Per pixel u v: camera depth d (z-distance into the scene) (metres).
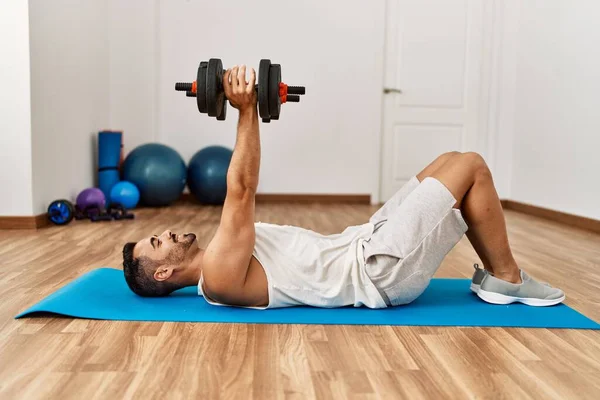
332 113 5.66
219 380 1.41
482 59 5.69
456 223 1.88
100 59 5.18
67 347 1.62
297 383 1.40
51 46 3.97
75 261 2.79
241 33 5.57
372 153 5.70
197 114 5.64
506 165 5.72
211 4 5.53
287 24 5.57
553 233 4.04
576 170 4.44
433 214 1.88
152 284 2.01
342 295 1.93
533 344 1.70
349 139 5.69
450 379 1.44
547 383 1.43
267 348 1.63
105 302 2.02
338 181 5.73
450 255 3.11
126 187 4.82
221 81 1.79
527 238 3.81
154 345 1.64
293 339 1.70
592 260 3.08
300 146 5.68
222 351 1.60
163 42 5.55
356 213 4.89
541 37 5.07
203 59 5.57
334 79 5.64
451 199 1.88
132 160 5.04
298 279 1.91
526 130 5.36
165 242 2.01
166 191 5.02
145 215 4.59
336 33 5.60
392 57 5.68
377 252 1.88
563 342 1.72
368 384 1.40
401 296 1.94
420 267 1.89
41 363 1.51
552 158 4.83
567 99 4.60
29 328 1.78
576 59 4.46
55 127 4.09
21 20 3.59
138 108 5.54
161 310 1.94
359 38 5.60
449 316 1.93
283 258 1.92
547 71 4.95
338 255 1.94
